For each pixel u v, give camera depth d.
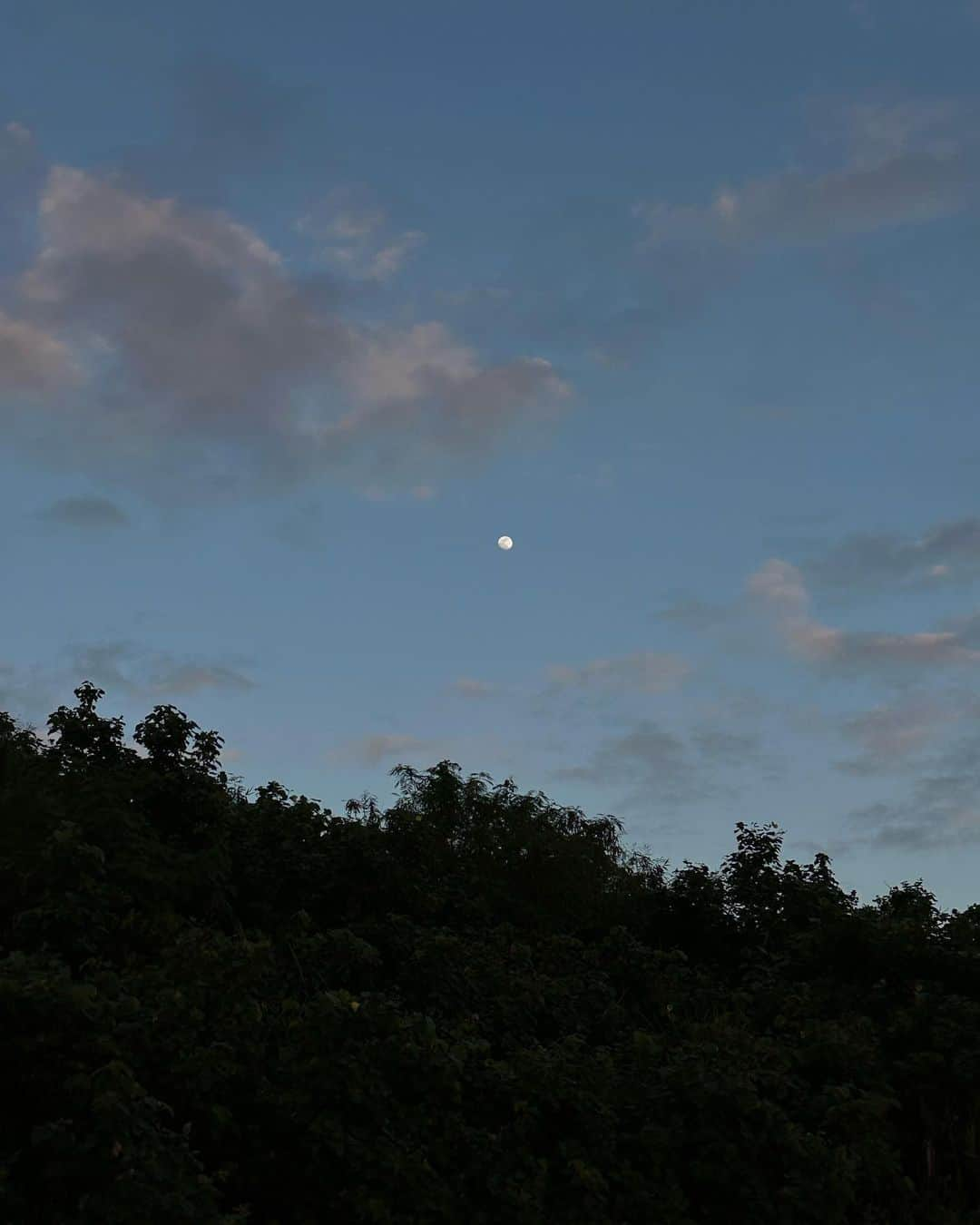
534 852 26.05
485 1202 10.36
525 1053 11.96
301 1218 9.68
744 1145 11.69
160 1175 8.04
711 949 23.97
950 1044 15.47
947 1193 14.13
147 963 13.53
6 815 15.67
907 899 21.09
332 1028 10.34
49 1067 8.62
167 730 19.03
